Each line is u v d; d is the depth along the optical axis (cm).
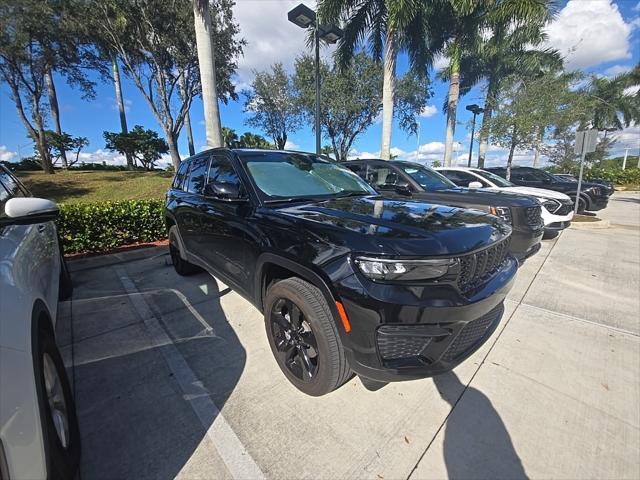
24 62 1353
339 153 2228
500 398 214
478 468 166
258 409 204
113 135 2081
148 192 1333
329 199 280
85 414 199
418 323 168
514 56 1508
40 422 118
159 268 483
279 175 298
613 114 2367
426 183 562
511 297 382
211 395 217
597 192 1055
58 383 160
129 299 367
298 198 273
